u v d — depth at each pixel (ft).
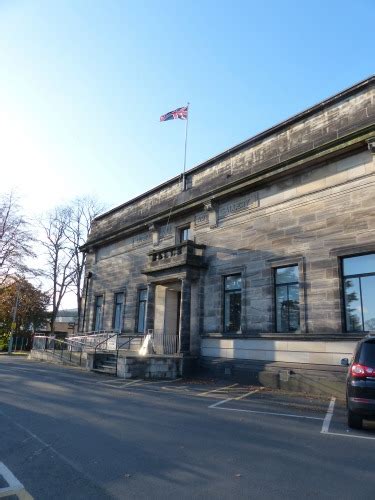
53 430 25.70
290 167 55.57
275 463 19.71
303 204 54.65
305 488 16.51
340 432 26.55
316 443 23.63
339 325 47.37
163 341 69.10
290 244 55.06
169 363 60.75
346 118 52.80
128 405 35.29
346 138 49.52
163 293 76.07
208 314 65.05
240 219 63.31
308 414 33.45
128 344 80.28
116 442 23.06
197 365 63.46
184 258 65.51
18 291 145.59
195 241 71.00
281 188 58.03
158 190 85.61
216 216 67.67
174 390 46.78
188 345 64.44
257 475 17.98
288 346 52.26
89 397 39.24
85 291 102.58
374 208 47.11
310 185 54.29
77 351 81.41
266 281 57.06
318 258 51.34
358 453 21.56
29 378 54.24
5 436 24.14
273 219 58.18
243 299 59.52
